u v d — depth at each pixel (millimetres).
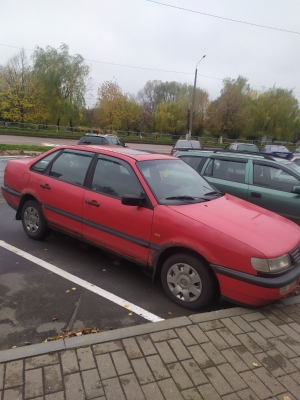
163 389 2244
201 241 3289
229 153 6762
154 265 3676
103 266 4453
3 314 3209
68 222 4539
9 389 2154
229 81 46094
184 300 3504
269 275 3078
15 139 28703
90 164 4469
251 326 3043
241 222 3539
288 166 6039
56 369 2342
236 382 2354
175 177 4328
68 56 39906
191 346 2697
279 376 2439
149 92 72562
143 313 3396
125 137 42781
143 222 3701
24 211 5246
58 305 3434
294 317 3270
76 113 40781
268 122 48250
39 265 4352
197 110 47750
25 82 36781
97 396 2154
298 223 5641
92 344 2621
